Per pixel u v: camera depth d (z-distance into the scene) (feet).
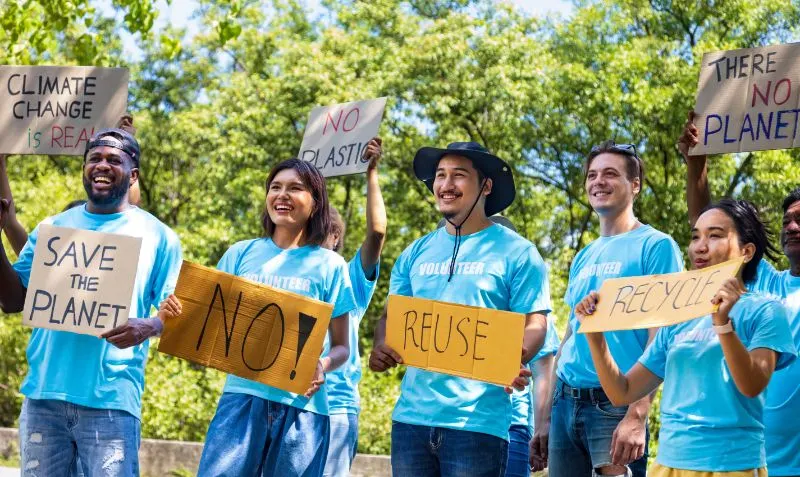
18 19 44.47
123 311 20.84
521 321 20.21
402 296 20.97
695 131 24.81
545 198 98.89
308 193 21.94
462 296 21.34
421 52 87.97
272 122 93.86
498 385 20.66
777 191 79.66
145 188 113.09
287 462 21.02
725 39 93.45
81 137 26.99
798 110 23.95
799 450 20.71
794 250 22.08
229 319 21.12
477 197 21.88
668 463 18.37
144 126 109.09
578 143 90.68
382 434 63.46
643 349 21.93
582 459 22.49
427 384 20.94
